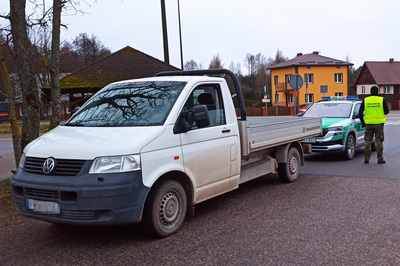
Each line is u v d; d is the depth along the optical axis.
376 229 5.26
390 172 9.24
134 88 6.04
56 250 4.79
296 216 5.91
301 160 8.84
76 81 19.84
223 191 6.12
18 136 7.41
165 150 5.01
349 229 5.28
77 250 4.78
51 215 4.61
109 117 5.50
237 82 6.73
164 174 5.13
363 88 66.00
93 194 4.42
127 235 5.23
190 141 5.40
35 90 7.30
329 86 55.31
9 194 7.20
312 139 11.22
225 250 4.64
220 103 6.19
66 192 4.51
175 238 5.08
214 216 6.01
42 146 4.98
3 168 10.59
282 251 4.57
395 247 4.63
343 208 6.29
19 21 7.05
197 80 5.89
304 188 7.80
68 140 4.97
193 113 5.24
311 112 12.85
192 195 5.50
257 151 7.12
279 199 6.96
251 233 5.20
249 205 6.61
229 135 6.13
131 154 4.62
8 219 6.02
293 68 54.84
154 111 5.36
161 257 4.49
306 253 4.50
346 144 11.40
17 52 7.11
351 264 4.20
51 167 4.64
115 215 4.49
